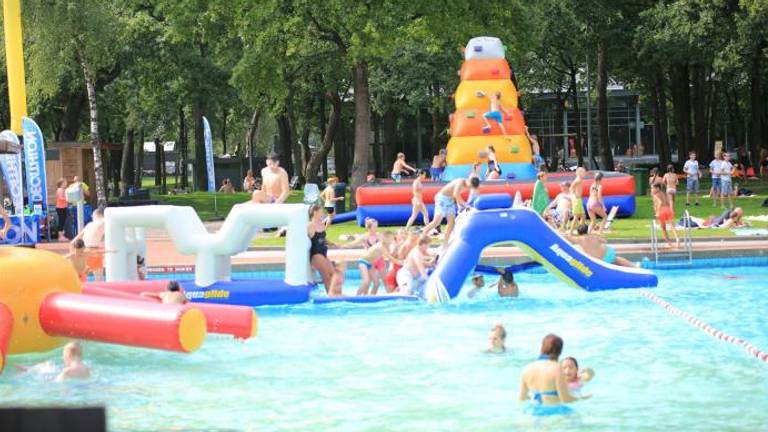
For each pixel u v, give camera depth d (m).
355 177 38.31
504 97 32.75
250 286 17.80
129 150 63.44
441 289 17.91
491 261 22.67
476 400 11.03
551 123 86.81
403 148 84.25
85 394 11.77
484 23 37.28
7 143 24.09
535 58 60.66
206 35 38.69
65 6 35.50
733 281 20.45
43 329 13.38
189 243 17.77
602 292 18.88
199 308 13.98
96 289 14.71
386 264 19.34
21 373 12.73
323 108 64.75
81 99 47.81
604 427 9.79
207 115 67.12
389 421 10.28
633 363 12.93
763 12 38.25
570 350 13.84
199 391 11.85
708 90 62.62
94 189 38.66
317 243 19.03
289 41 36.09
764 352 13.32
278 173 24.36
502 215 18.33
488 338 14.13
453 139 32.66
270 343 14.77
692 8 42.53
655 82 59.09
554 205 27.19
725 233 25.95
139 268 19.58
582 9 48.66
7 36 29.77
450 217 23.98
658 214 23.50
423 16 34.91
